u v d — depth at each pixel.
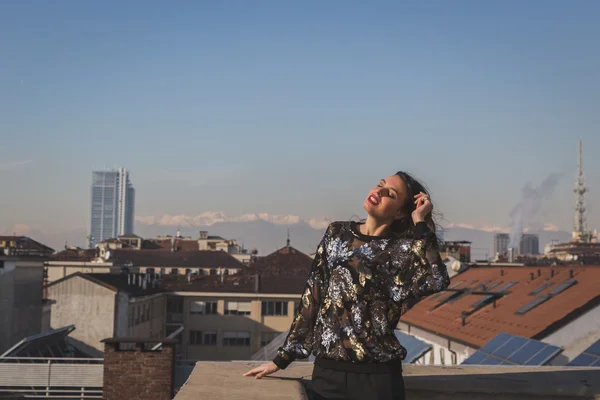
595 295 27.23
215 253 124.56
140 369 24.55
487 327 30.97
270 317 79.12
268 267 97.50
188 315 79.00
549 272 36.81
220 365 5.30
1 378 28.80
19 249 50.69
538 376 5.50
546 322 27.36
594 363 20.41
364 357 3.98
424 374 5.51
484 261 74.69
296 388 4.41
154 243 179.25
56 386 28.83
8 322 43.97
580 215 196.88
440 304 40.84
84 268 82.44
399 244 4.09
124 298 59.75
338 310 4.07
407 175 4.27
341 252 4.18
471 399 5.20
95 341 57.94
